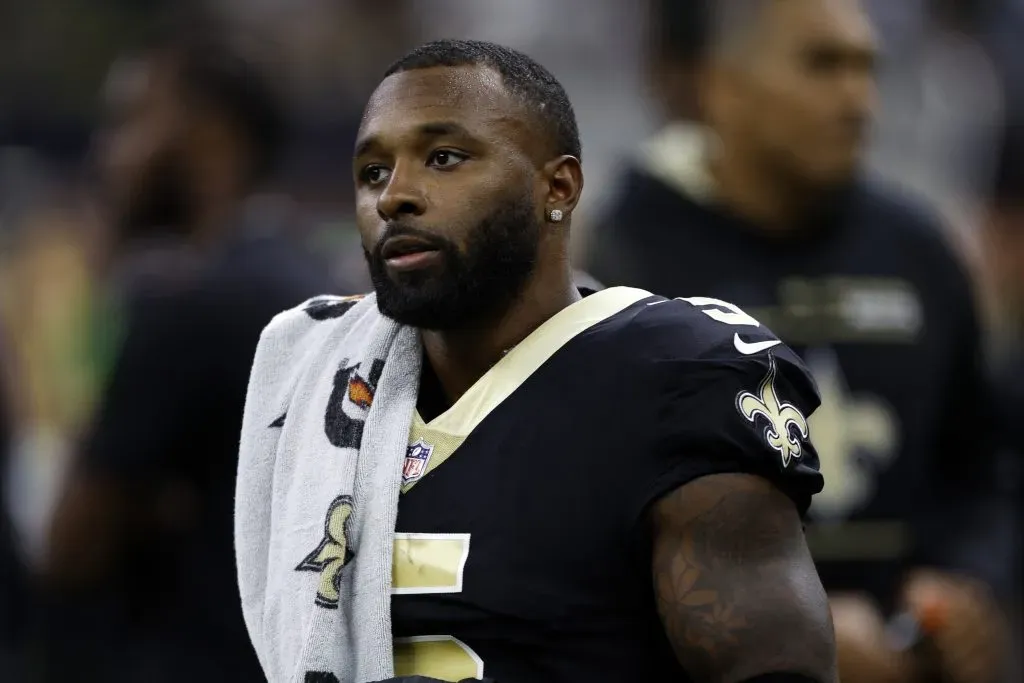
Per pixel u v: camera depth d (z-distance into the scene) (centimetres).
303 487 652
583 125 3050
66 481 1238
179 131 1318
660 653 620
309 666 622
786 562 596
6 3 3425
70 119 3316
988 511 1257
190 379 1198
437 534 618
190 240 1320
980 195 2145
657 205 1208
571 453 611
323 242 1395
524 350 636
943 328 1223
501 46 646
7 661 1442
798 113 1160
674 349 620
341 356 680
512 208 621
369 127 625
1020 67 1716
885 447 1186
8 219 2658
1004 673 1391
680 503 599
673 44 1252
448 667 611
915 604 1157
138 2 3481
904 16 2414
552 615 603
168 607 1240
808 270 1195
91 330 1889
